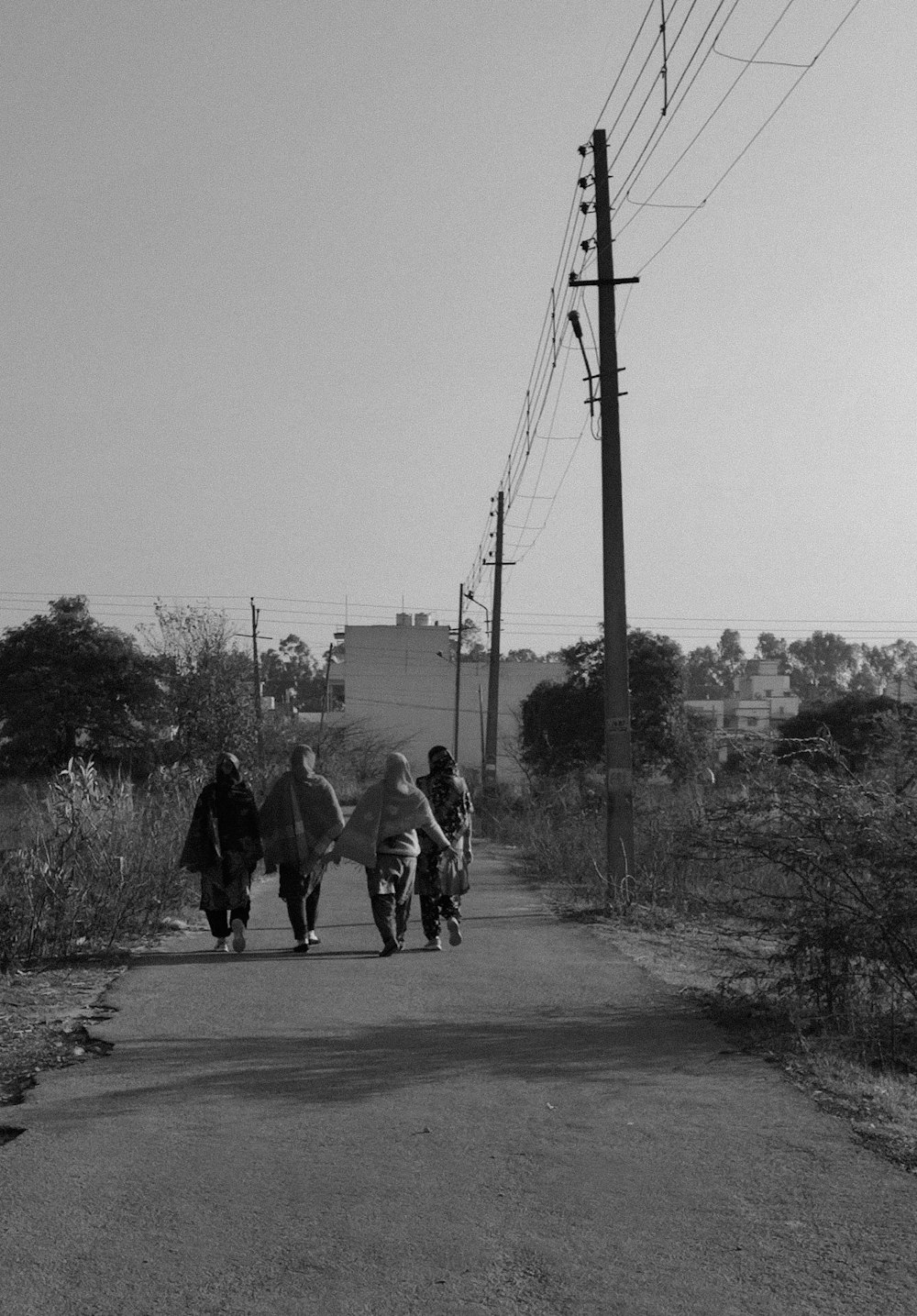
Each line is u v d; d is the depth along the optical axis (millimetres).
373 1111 6789
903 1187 5633
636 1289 4562
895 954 9125
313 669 134750
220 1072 7609
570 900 18172
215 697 35094
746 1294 4531
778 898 9766
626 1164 5934
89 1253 4879
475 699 87812
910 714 10352
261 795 31828
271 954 12617
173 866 16234
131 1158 5988
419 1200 5445
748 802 9945
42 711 61250
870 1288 4586
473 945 13273
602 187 18078
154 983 10711
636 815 19828
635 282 17953
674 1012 9492
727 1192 5555
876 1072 7992
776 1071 7688
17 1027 8930
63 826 15055
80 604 64562
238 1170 5820
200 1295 4512
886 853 9047
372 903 12445
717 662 145500
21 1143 6230
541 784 38000
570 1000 9977
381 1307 4414
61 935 12664
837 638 134625
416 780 13438
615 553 17719
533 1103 6941
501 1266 4762
